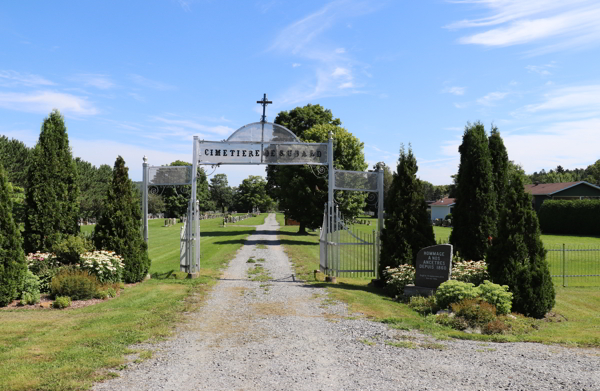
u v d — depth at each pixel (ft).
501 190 45.98
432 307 33.99
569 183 166.40
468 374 18.99
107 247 44.04
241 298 38.27
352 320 30.09
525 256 35.50
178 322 28.78
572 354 22.41
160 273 52.90
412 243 44.86
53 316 29.81
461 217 45.16
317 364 20.42
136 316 29.76
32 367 19.08
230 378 18.47
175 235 133.18
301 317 30.94
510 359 21.27
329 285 45.60
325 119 149.38
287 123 148.25
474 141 44.80
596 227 135.54
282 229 163.94
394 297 40.22
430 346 23.68
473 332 28.02
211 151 48.47
